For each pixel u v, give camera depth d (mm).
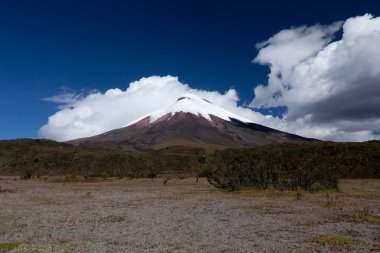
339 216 25859
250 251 16219
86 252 16094
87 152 149875
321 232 20328
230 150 133500
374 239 18516
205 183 68500
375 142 103562
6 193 46156
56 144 174125
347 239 18281
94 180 80688
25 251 16109
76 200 37625
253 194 43219
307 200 36469
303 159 99000
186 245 17359
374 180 71875
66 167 133500
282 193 43625
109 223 23469
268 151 112375
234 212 28297
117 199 38656
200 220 24547
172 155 154375
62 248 16766
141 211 29000
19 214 27438
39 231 20828
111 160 138625
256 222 23672
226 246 17141
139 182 74562
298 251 16172
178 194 44531
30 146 159500
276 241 18156
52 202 35719
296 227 21859
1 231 20828
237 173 51656
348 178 83688
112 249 16641
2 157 146625
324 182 49438
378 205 31844
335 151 100375
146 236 19406
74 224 23109
